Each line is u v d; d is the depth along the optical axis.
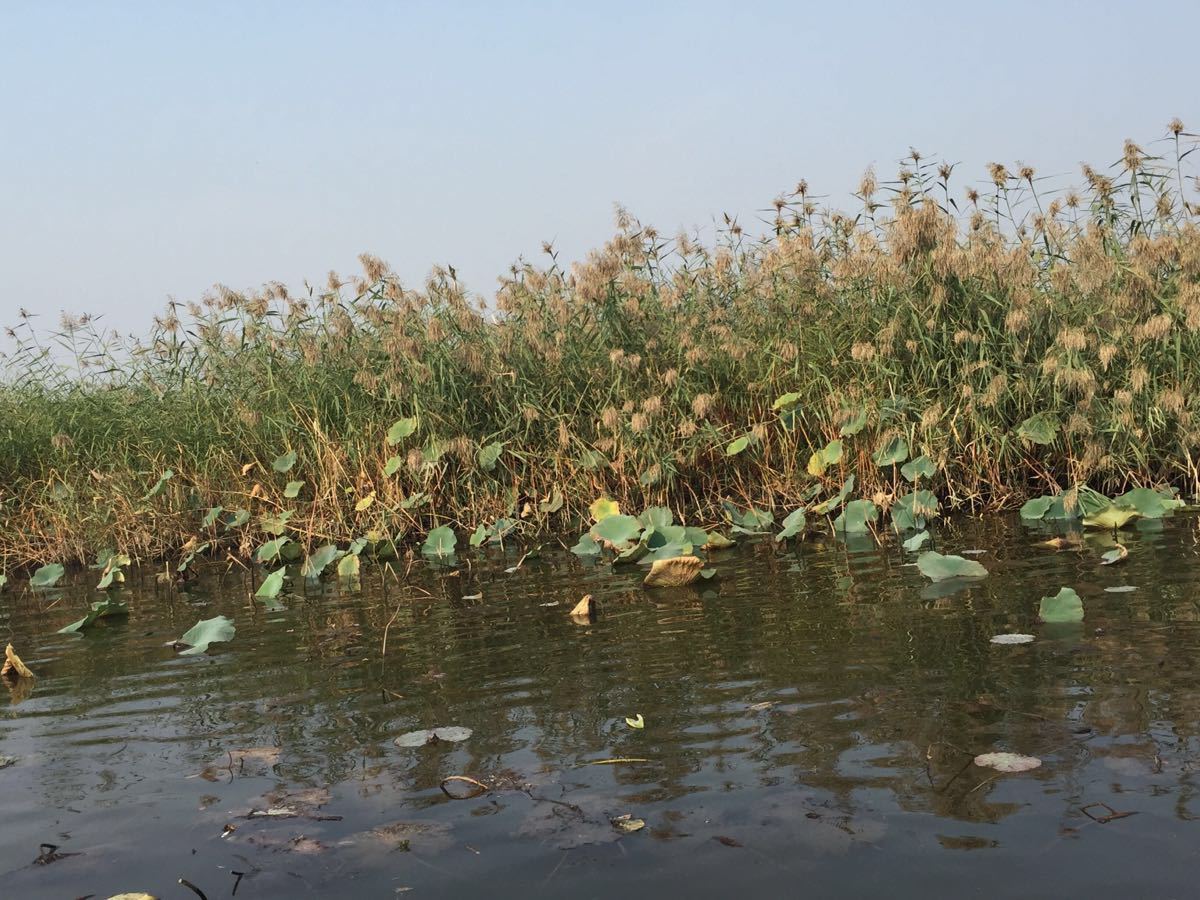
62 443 8.20
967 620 3.62
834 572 4.82
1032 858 1.88
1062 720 2.53
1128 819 1.99
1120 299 6.50
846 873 1.89
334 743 2.85
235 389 8.30
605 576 5.25
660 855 2.02
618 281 7.59
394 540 7.02
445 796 2.40
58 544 7.73
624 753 2.58
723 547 5.92
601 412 7.23
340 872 2.04
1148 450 6.45
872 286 7.16
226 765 2.73
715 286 7.81
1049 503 5.88
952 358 6.77
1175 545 4.70
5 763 2.88
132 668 4.01
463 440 7.20
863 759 2.40
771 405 7.15
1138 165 7.03
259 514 7.63
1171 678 2.76
